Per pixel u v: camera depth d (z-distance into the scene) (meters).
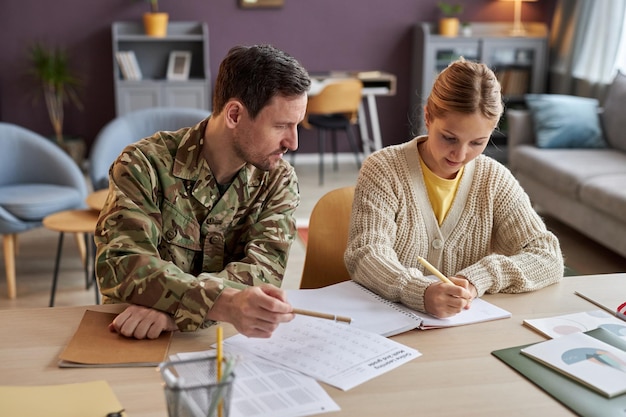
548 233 1.71
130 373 1.17
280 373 1.16
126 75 6.00
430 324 1.36
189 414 0.86
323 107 5.64
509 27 6.71
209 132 1.48
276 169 1.58
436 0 6.56
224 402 0.88
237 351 1.24
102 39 6.17
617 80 4.86
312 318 1.37
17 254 4.09
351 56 6.56
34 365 1.19
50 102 6.12
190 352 1.24
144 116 4.30
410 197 1.72
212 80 6.41
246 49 1.39
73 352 1.22
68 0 6.06
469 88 1.48
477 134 1.50
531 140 4.98
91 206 3.41
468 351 1.26
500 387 1.14
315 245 1.95
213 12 6.29
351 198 1.99
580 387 1.13
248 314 1.24
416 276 1.47
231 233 1.59
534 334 1.34
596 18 5.80
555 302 1.50
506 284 1.54
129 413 1.04
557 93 6.47
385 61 6.61
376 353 1.23
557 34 6.49
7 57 6.06
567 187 4.18
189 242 1.53
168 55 6.30
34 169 3.95
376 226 1.66
